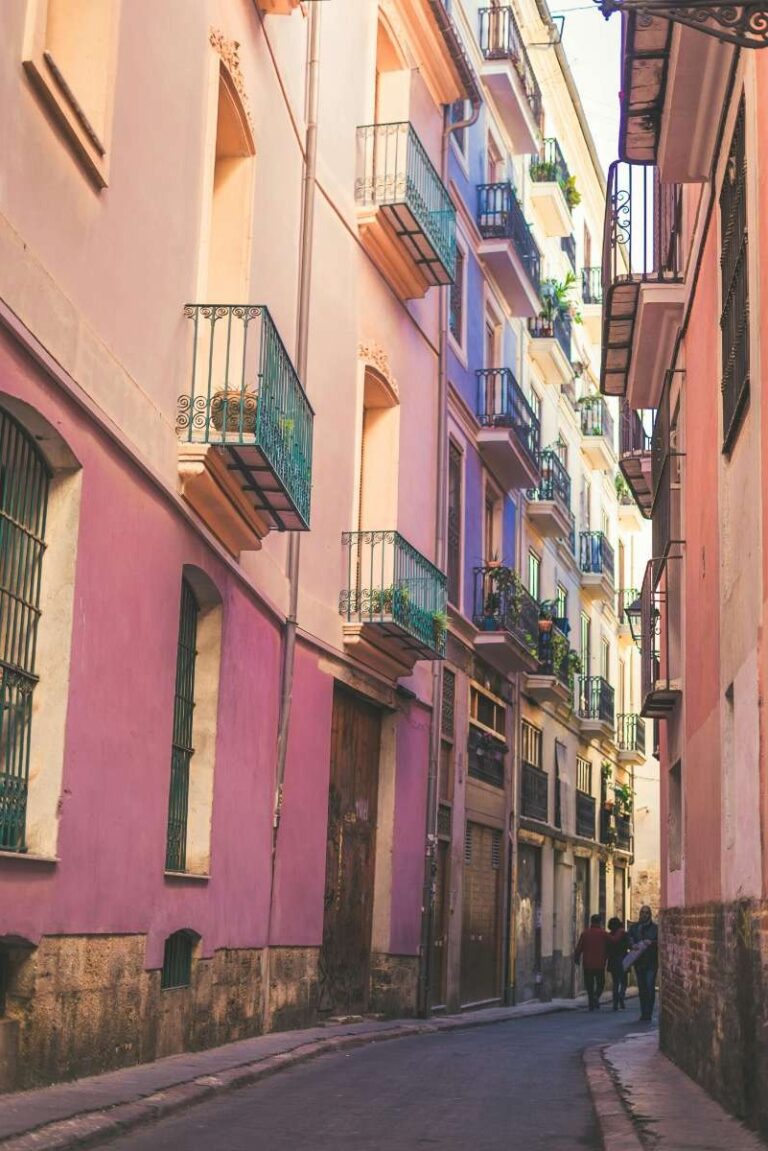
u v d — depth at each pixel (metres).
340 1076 11.40
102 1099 8.34
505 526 27.64
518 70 27.52
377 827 19.30
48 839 8.80
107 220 9.85
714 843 10.57
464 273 24.91
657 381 15.70
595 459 38.34
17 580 8.65
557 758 32.62
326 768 16.72
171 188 11.36
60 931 8.87
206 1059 11.34
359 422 18.28
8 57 8.05
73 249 9.19
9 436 8.49
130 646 10.29
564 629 30.89
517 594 25.94
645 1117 8.73
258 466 12.01
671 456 14.25
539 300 28.97
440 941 22.25
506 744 27.09
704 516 11.68
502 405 25.89
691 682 12.70
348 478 17.92
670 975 13.84
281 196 14.85
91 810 9.46
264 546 14.48
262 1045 13.03
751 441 8.79
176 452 11.41
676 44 9.66
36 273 8.44
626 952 27.36
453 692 23.38
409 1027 17.75
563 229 32.97
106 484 9.74
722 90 9.95
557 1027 20.38
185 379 11.84
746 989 8.50
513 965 26.88
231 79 12.88
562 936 32.41
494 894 26.25
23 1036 8.36
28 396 8.36
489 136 27.44
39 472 9.02
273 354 12.48
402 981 19.66
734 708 9.62
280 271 14.88
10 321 7.95
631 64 10.15
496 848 26.47
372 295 18.92
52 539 9.12
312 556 16.41
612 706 37.50
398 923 19.48
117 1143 7.39
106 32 9.70
